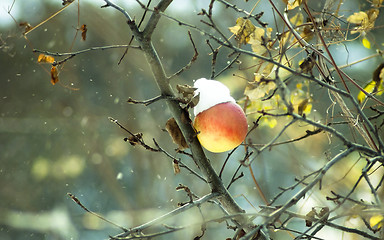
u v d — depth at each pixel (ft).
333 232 20.39
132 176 38.24
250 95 13.85
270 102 16.97
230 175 35.01
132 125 37.65
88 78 39.32
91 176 39.50
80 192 39.17
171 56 38.34
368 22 14.93
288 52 22.79
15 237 35.76
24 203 37.55
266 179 29.86
